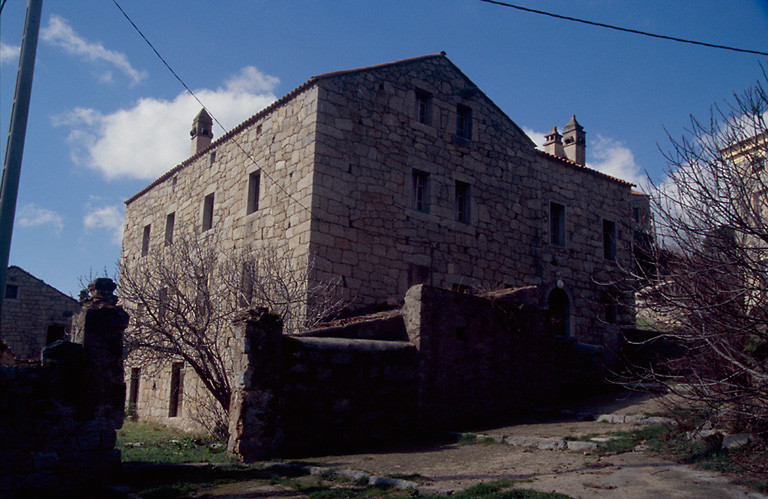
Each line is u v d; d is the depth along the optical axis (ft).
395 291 52.13
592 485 19.88
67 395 22.61
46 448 21.83
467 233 58.54
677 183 23.59
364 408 31.78
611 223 72.43
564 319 64.64
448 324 36.47
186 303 41.06
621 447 25.16
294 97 53.47
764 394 20.81
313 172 49.11
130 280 42.24
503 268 60.64
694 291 22.34
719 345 22.86
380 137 53.98
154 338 42.32
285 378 29.53
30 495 21.17
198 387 54.34
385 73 55.62
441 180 57.67
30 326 95.91
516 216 63.16
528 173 65.36
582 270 67.41
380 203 52.85
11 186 22.36
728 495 18.02
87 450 22.66
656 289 23.98
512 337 40.29
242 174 58.75
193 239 50.52
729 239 21.62
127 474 23.68
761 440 21.72
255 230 55.06
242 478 23.65
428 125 58.03
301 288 45.50
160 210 74.23
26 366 22.16
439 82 59.77
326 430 30.19
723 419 23.43
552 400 42.01
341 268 49.19
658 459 22.93
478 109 62.54
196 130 72.64
